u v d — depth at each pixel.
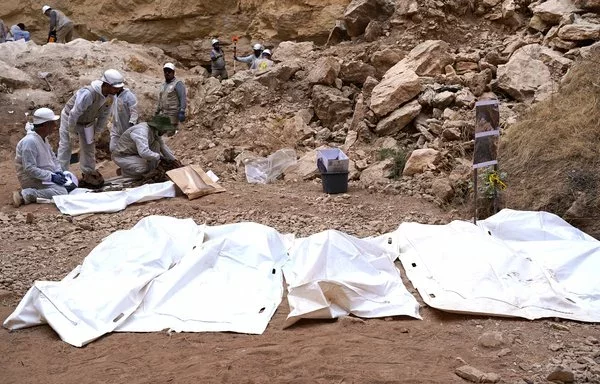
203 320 5.15
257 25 19.06
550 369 4.36
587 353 4.61
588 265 5.94
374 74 12.36
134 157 9.94
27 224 8.09
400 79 11.09
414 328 5.04
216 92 12.95
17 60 14.06
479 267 5.70
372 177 9.66
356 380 4.18
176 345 4.80
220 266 5.91
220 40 19.48
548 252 6.18
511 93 10.67
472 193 8.35
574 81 9.44
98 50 14.73
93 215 8.48
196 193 9.02
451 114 10.30
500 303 5.30
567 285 5.75
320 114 12.05
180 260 6.04
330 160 9.15
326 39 18.11
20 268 6.48
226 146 11.31
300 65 13.03
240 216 8.20
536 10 12.08
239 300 5.43
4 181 10.59
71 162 11.11
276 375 4.27
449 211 8.41
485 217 8.06
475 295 5.41
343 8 17.75
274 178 10.25
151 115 13.24
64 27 17.81
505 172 8.29
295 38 18.45
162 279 5.65
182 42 20.02
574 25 11.02
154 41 20.17
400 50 12.27
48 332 5.10
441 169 9.44
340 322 5.12
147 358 4.59
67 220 8.24
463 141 9.73
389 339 4.84
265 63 14.41
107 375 4.36
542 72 10.65
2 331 5.13
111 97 10.16
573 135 8.23
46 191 9.14
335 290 5.37
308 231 7.50
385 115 10.93
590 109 8.50
